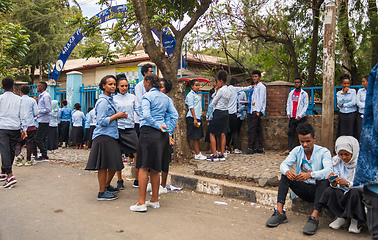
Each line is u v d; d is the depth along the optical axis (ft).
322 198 11.73
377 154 6.84
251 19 35.17
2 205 14.55
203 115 27.55
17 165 24.25
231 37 37.70
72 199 15.69
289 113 23.34
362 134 7.23
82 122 34.55
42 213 13.48
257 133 24.95
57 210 13.92
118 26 24.64
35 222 12.37
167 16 21.06
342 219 11.94
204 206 14.82
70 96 36.22
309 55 41.04
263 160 20.95
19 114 19.38
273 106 25.80
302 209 13.67
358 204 11.09
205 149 27.45
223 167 18.78
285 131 25.23
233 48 41.96
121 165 15.81
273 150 25.68
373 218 7.00
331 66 16.92
